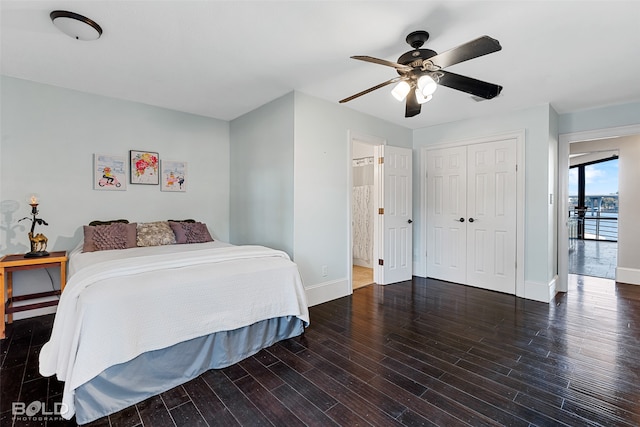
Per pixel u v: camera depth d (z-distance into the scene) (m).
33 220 2.98
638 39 2.19
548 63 2.57
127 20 2.02
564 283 3.99
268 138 3.68
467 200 4.25
